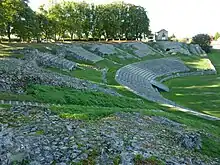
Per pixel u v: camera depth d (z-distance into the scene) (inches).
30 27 3358.8
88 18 4972.9
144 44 5615.2
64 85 1627.7
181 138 1056.2
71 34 4653.1
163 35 7440.9
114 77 2664.9
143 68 3865.7
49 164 647.1
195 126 1406.3
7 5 2625.5
